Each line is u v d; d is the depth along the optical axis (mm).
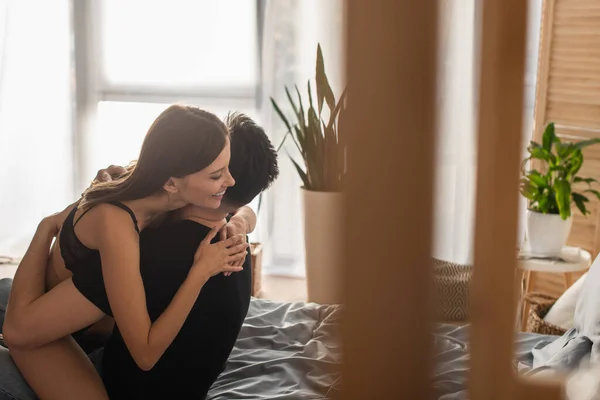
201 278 1523
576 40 3246
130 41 4277
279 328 2283
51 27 4297
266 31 4047
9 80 4352
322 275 3596
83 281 1596
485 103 335
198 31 4207
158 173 1509
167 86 4293
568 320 2617
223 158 1508
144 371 1684
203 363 1700
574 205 3334
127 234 1528
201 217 1626
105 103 4359
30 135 4406
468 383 366
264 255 4262
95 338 1942
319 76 3611
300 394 1838
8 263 4266
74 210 1653
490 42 330
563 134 3350
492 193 341
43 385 1655
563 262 2930
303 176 3660
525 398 365
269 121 4121
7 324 1645
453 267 2402
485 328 354
